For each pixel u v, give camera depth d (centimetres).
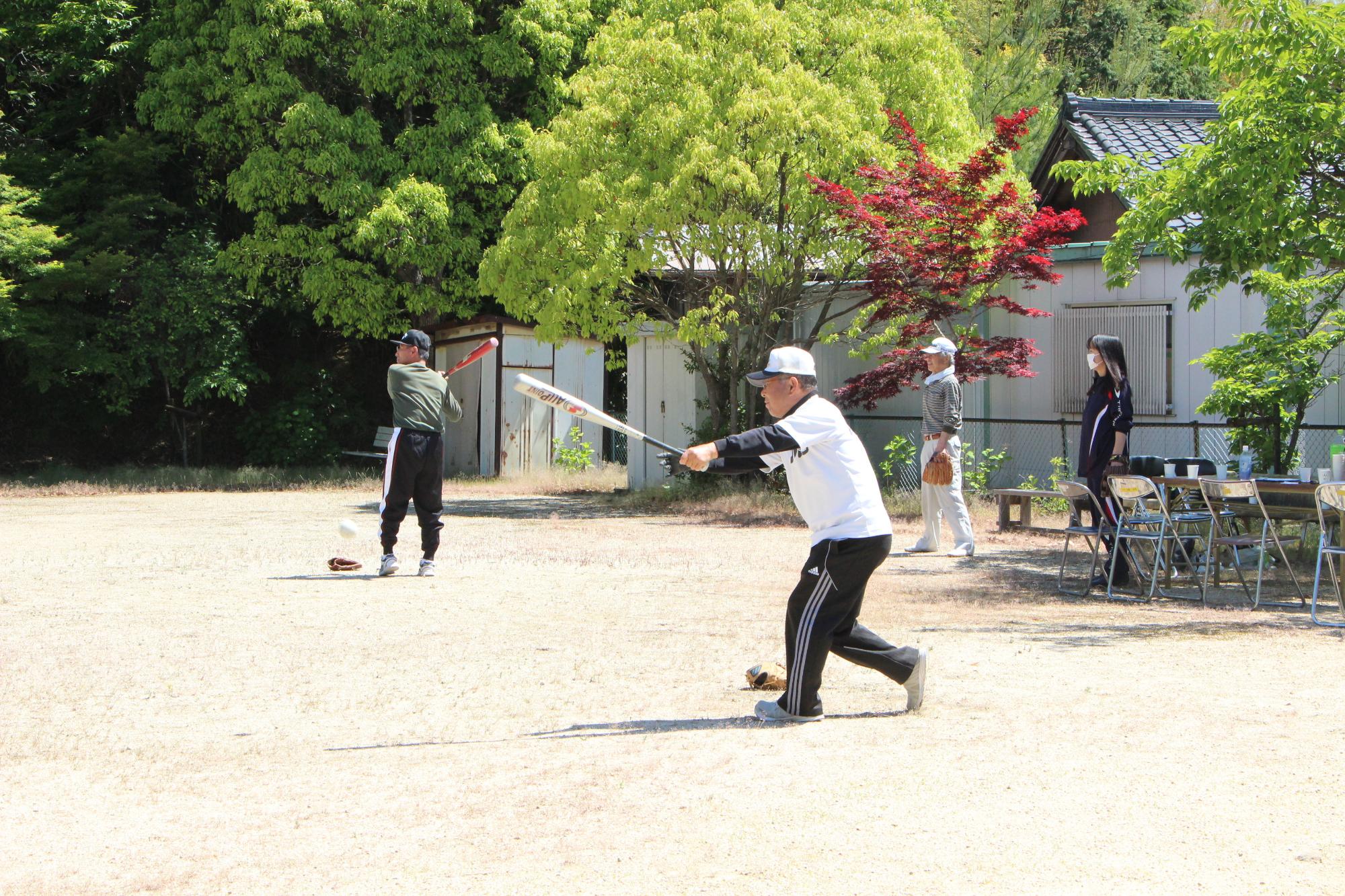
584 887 330
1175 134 1852
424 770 447
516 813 394
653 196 1544
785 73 1567
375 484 2264
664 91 1609
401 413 1005
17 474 2480
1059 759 445
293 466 2641
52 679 613
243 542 1299
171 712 545
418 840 371
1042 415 1725
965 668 620
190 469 2431
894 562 1112
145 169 2439
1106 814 382
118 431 2767
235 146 2403
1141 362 1634
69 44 2480
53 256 2347
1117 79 3184
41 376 2312
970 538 1158
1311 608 859
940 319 1491
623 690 584
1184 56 996
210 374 2397
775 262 1599
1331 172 988
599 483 2148
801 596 511
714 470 494
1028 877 332
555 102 2344
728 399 1875
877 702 552
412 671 629
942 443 1146
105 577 1005
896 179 1488
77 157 2483
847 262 1625
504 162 2306
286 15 2230
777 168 1578
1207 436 1573
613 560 1130
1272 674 600
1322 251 962
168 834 382
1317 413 1528
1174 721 500
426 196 2206
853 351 1698
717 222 1563
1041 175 1917
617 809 395
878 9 1705
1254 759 442
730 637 727
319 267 2325
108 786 435
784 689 576
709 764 446
